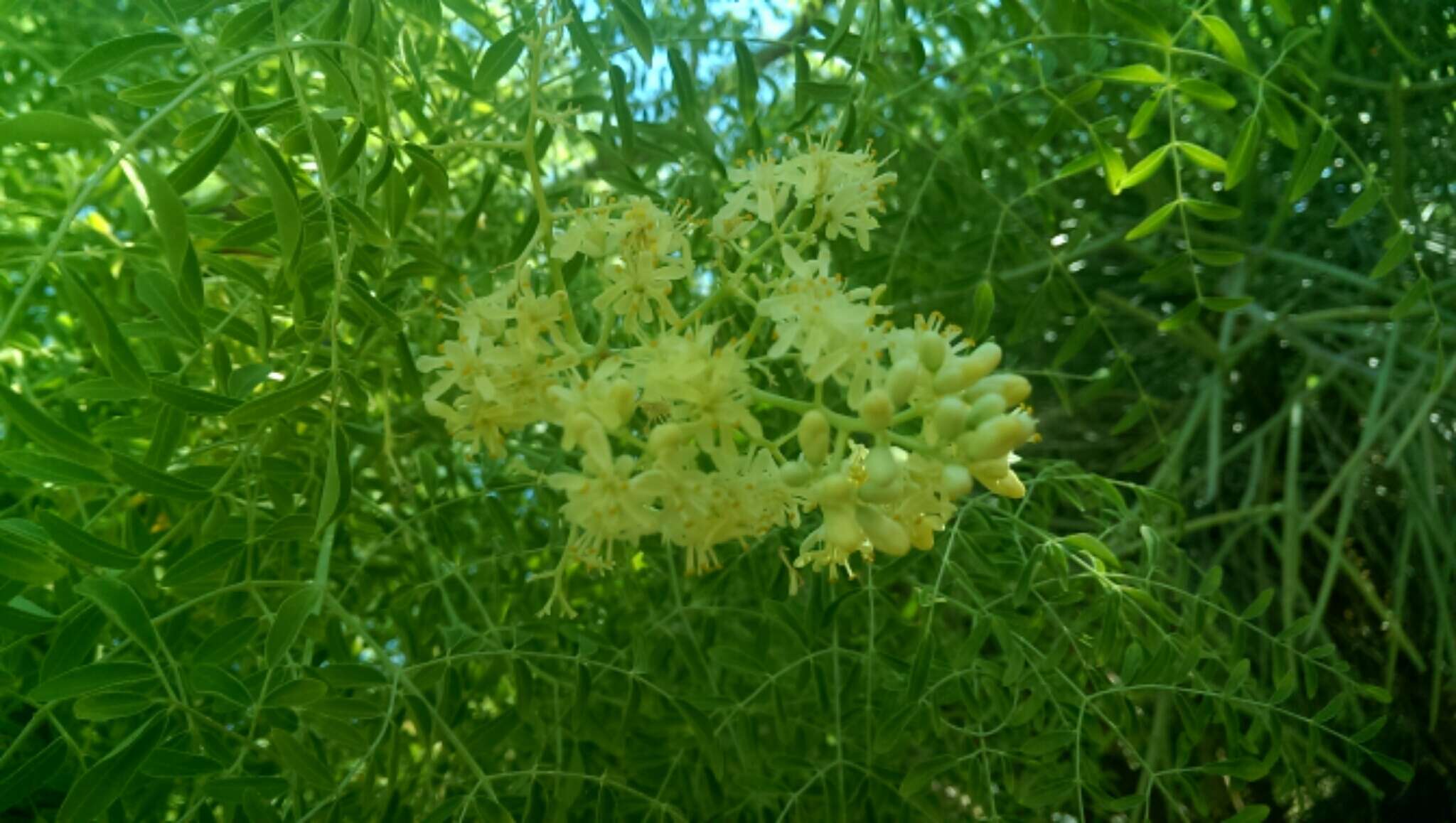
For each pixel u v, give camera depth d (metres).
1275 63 0.18
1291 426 0.30
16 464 0.14
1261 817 0.18
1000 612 0.19
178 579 0.14
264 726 0.18
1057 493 0.24
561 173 0.29
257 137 0.13
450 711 0.18
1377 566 0.32
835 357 0.13
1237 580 0.32
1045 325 0.33
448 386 0.13
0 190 0.21
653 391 0.13
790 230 0.18
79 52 0.20
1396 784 0.29
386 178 0.15
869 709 0.19
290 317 0.20
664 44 0.19
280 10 0.16
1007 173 0.32
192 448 0.21
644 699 0.20
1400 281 0.32
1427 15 0.28
